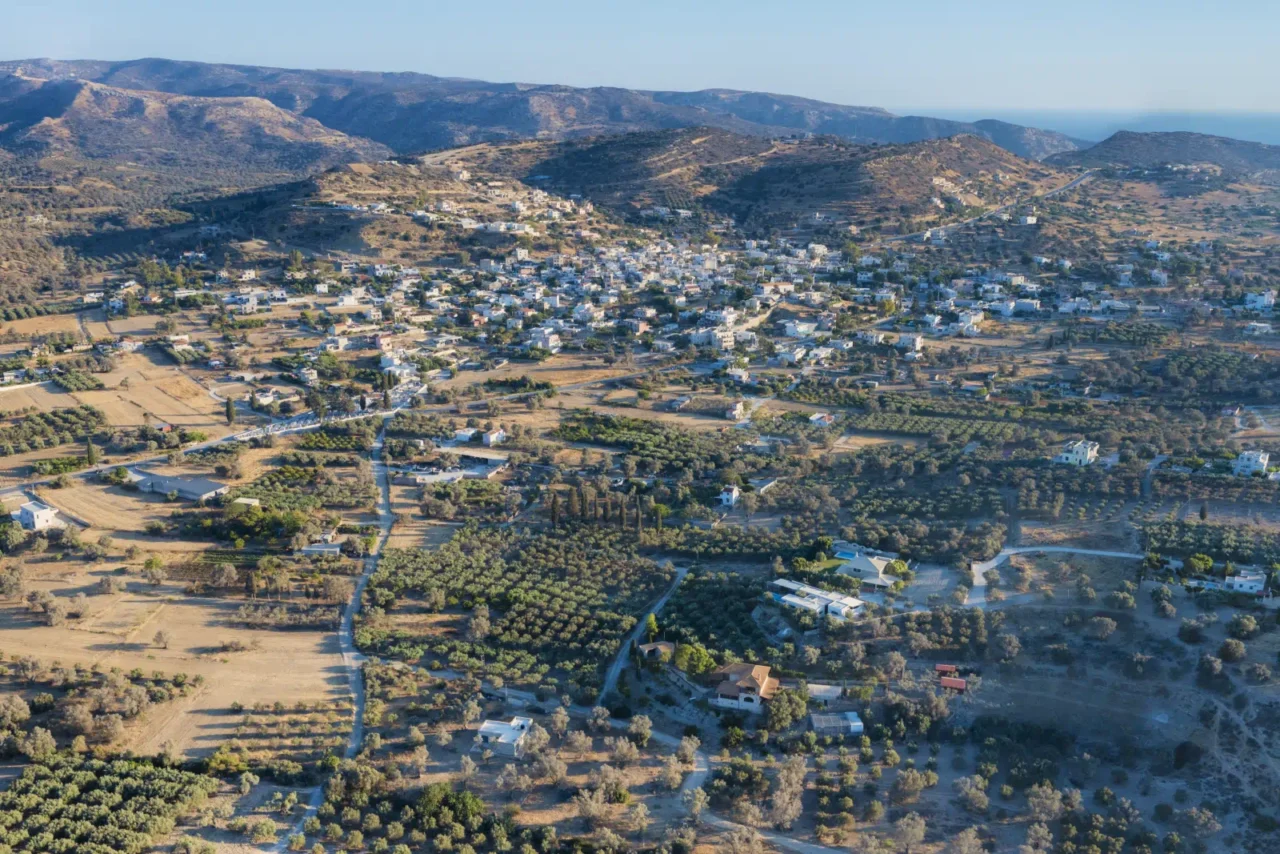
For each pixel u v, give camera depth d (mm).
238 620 173125
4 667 154625
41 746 135875
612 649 162500
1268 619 154375
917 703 144500
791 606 169750
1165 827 123938
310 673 158625
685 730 145125
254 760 137375
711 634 164250
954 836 122688
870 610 167250
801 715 144875
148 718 145875
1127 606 159625
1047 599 165375
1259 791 127938
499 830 123875
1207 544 177000
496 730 142000
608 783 130625
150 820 124125
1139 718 140500
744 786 132000
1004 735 139125
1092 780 132375
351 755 139000
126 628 169625
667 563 196250
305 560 196125
